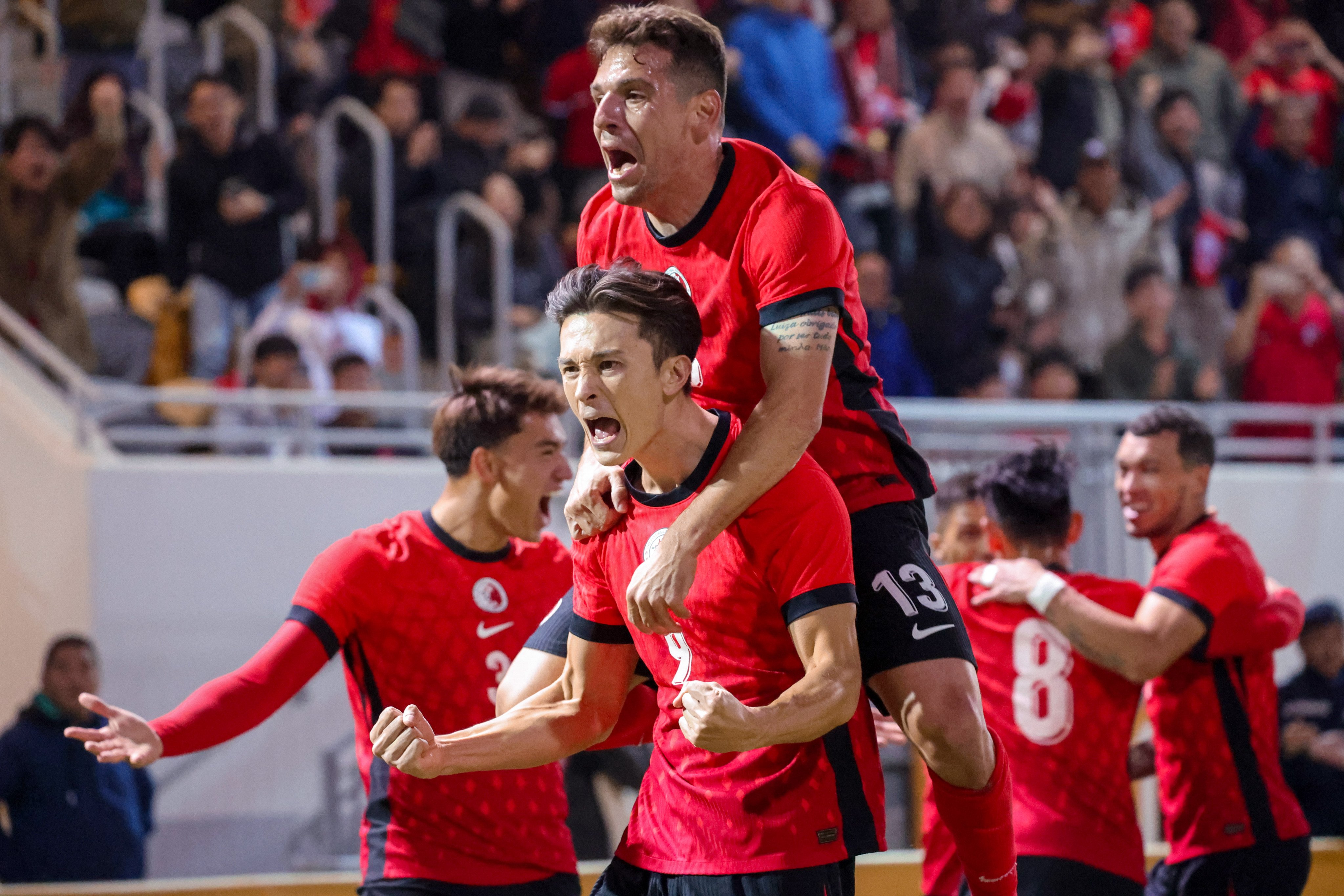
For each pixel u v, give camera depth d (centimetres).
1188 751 1117
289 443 1972
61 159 2158
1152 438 1126
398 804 934
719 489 642
